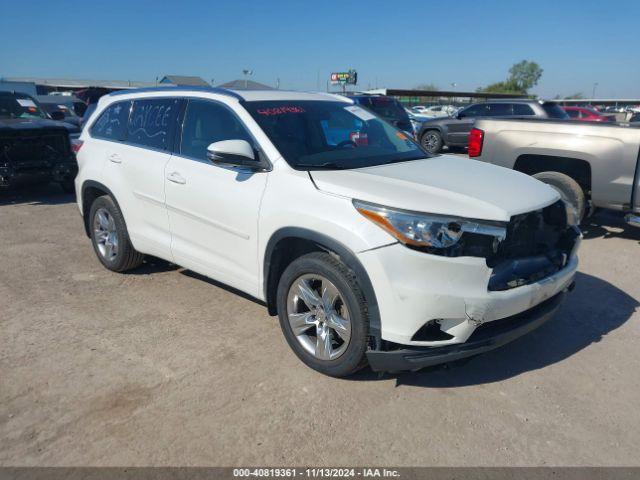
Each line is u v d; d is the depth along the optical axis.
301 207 3.27
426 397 3.20
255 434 2.87
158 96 4.64
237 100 3.98
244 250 3.74
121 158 4.77
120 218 4.89
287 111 4.02
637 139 5.49
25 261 5.62
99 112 5.30
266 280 3.62
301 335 3.49
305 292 3.38
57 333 3.98
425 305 2.88
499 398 3.20
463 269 2.88
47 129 8.73
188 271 5.29
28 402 3.13
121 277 5.13
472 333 2.99
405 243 2.89
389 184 3.22
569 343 3.85
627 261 5.61
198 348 3.76
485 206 3.06
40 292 4.76
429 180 3.41
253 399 3.17
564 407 3.11
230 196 3.75
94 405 3.10
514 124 6.34
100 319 4.22
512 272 3.10
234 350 3.73
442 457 2.71
